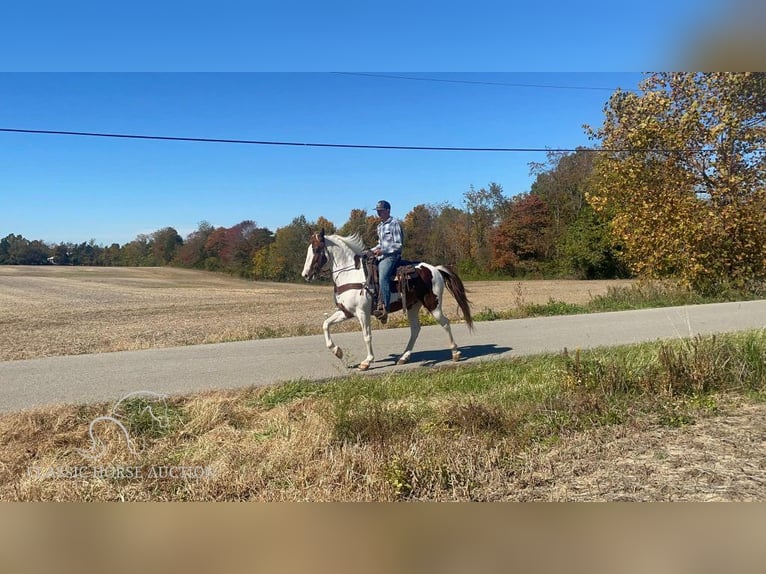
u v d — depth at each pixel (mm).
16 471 5160
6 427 6043
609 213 25266
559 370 8297
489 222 66062
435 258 67938
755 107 19516
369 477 4664
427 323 14492
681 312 15703
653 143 20031
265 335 13180
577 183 60031
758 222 19094
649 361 8367
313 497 4398
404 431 5758
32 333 17031
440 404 6852
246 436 5984
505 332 12656
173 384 8016
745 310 15930
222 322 20547
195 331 17375
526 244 61312
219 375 8594
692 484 4633
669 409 6691
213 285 55812
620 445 5582
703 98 19859
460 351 10422
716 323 13508
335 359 9844
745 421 6359
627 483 4664
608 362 8164
